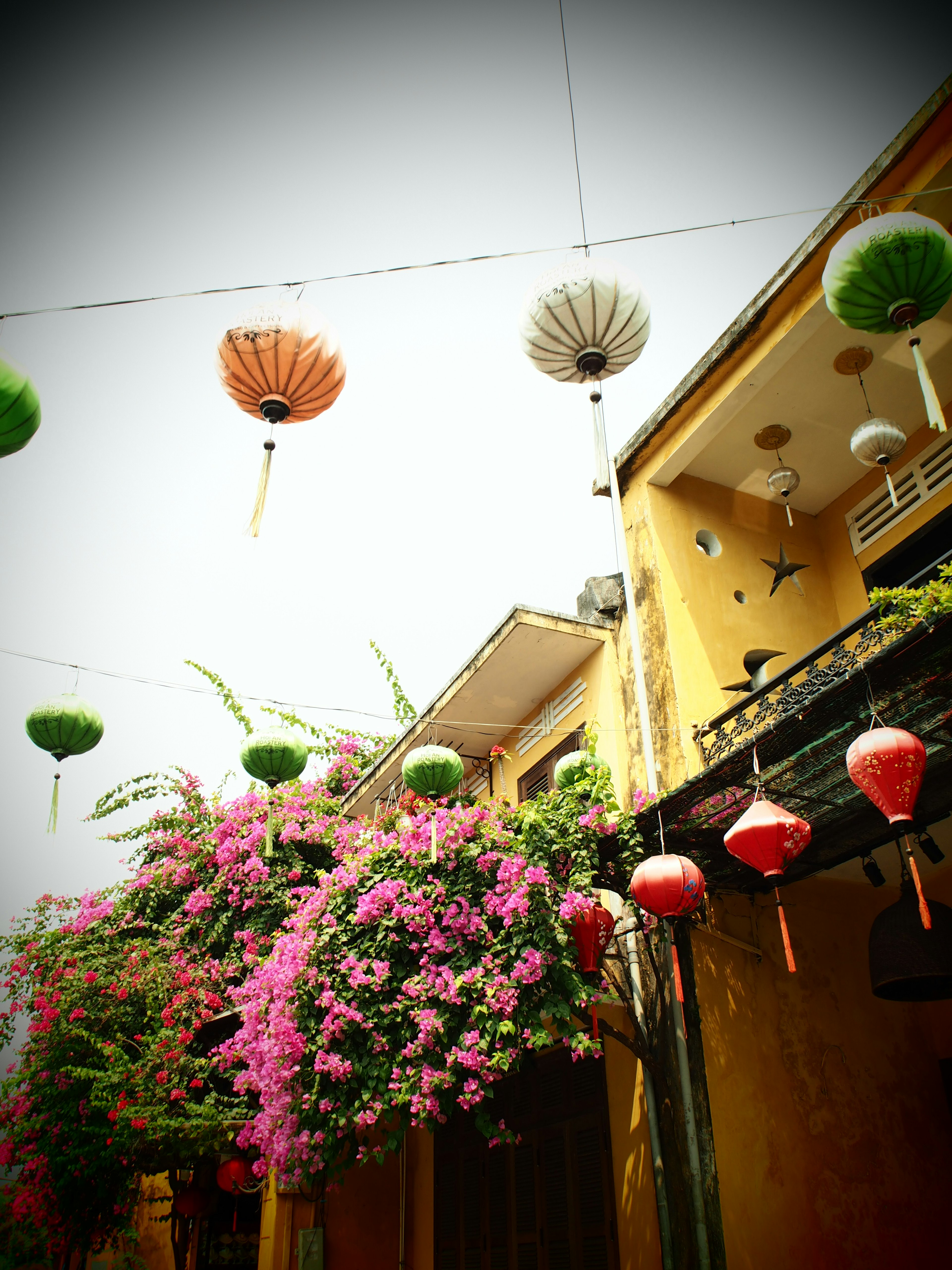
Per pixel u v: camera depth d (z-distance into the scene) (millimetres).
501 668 9289
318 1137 6129
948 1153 7164
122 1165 8000
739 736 6812
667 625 8141
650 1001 6652
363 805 11344
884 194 6832
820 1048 6902
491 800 7695
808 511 9820
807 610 9172
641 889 5449
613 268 4434
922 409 8578
